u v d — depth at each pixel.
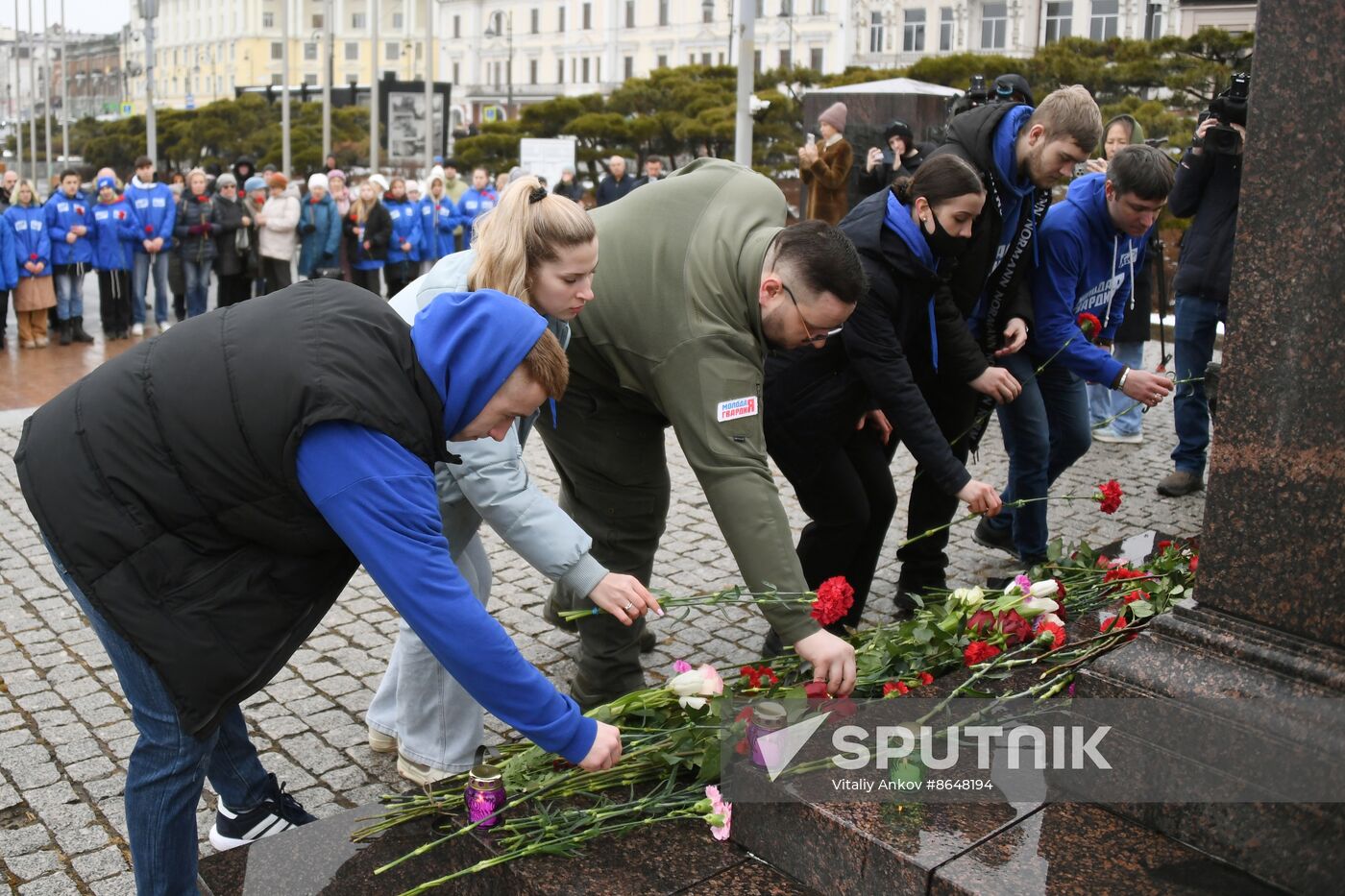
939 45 50.31
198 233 13.34
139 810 2.48
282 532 2.31
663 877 2.60
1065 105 4.16
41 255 11.98
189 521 2.30
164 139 52.16
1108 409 7.53
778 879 2.60
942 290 4.18
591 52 75.12
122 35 114.50
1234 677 2.43
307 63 96.25
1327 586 2.36
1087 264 4.75
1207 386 3.25
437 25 87.25
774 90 25.95
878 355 3.79
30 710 4.07
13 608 4.97
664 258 3.11
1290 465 2.39
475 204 17.16
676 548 5.73
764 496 2.96
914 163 9.73
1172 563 3.61
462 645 2.29
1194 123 14.13
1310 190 2.31
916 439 3.85
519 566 5.43
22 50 119.81
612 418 3.53
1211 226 6.00
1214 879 2.34
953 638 3.15
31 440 2.36
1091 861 2.38
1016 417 4.82
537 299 2.97
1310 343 2.34
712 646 4.56
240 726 3.08
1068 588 3.75
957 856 2.39
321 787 3.61
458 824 2.85
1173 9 42.44
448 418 2.34
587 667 3.79
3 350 12.01
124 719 4.01
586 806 2.84
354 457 2.23
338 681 4.31
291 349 2.26
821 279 2.89
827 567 4.22
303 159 38.84
